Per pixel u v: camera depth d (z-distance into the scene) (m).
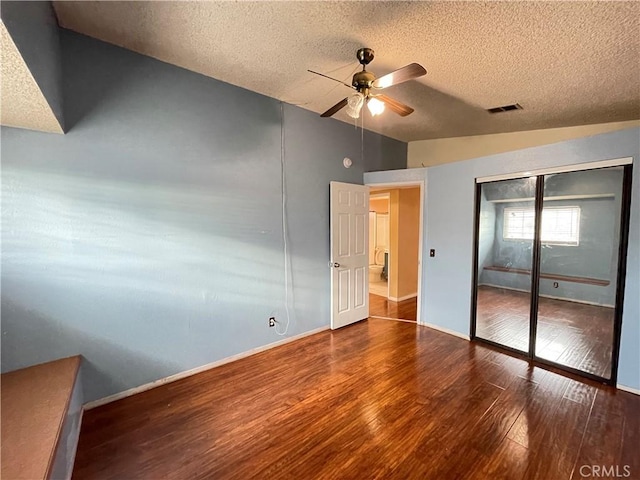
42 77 1.52
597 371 2.71
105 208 2.33
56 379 1.91
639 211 2.40
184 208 2.73
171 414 2.24
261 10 1.85
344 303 4.14
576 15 1.73
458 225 3.70
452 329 3.83
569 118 3.50
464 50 2.19
